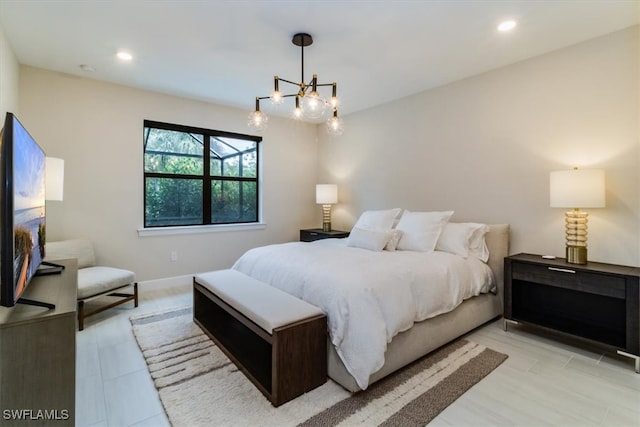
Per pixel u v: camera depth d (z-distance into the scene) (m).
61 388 1.25
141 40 2.57
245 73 3.23
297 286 2.23
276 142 4.94
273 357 1.71
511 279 2.68
